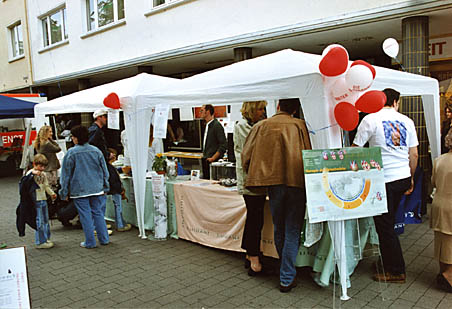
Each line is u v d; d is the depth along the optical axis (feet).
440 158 10.89
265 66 12.03
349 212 10.14
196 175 17.37
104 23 37.83
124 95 16.88
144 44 32.83
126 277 12.80
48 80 46.24
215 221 14.69
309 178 9.83
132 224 19.13
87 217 15.94
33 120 35.53
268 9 23.75
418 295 10.80
